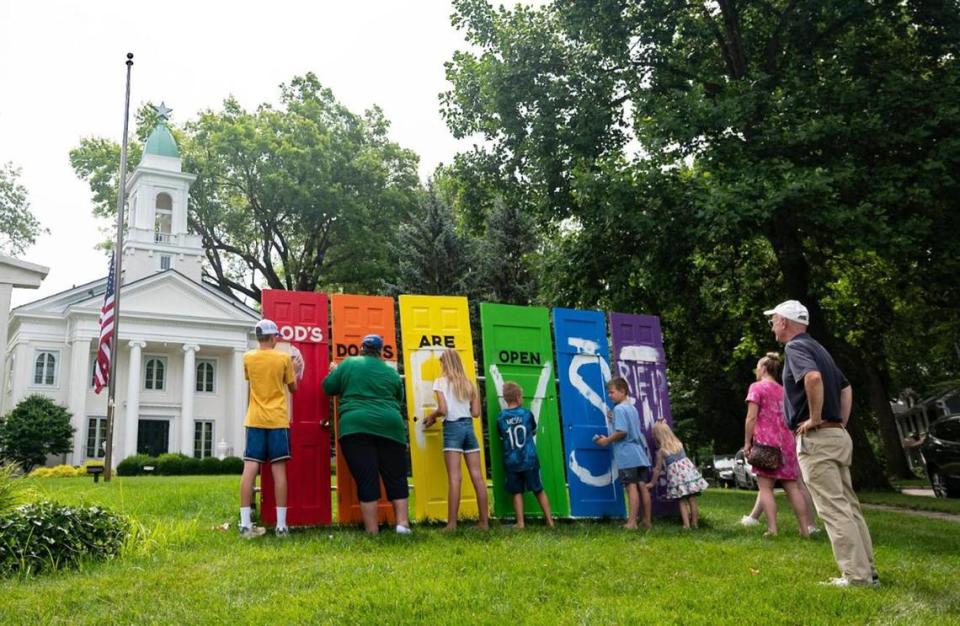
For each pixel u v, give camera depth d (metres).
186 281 39.00
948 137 14.23
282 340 8.56
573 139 18.52
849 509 5.43
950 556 6.99
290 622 4.21
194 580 5.24
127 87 22.97
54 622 4.30
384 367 7.79
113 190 46.25
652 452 10.05
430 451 8.91
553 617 4.29
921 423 45.91
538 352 9.86
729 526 8.95
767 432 8.12
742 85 16.17
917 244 14.53
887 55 16.70
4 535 5.79
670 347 22.67
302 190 43.78
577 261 17.73
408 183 50.69
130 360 37.47
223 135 44.75
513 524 8.72
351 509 8.41
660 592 4.98
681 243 16.42
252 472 7.42
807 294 17.59
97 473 19.02
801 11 17.31
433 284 25.53
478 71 19.78
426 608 4.45
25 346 36.72
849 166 13.88
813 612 4.54
